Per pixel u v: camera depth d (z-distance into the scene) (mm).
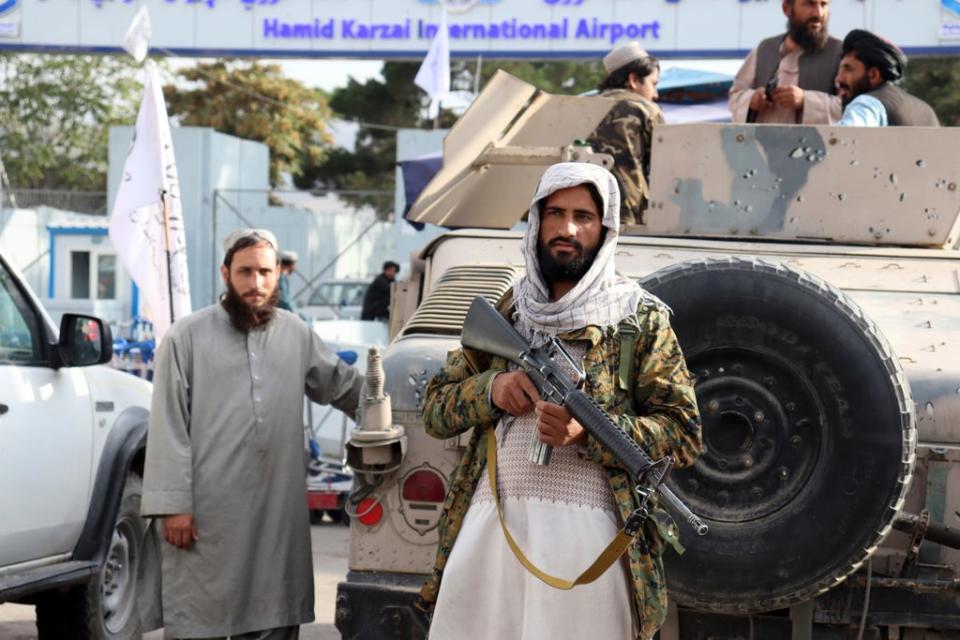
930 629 4402
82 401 5965
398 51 19562
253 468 5188
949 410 4473
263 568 5195
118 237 8453
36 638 6723
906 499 4469
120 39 19922
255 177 27078
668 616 4352
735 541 4180
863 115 6207
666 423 3609
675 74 13680
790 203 5672
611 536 3613
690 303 4238
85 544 5984
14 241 24766
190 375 5219
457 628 3721
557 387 3555
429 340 4781
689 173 5730
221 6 19719
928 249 5566
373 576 4660
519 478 3674
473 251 5582
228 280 5285
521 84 6801
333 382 5473
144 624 6531
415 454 4637
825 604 4398
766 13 18609
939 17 17953
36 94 40281
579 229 3646
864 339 4125
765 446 4250
